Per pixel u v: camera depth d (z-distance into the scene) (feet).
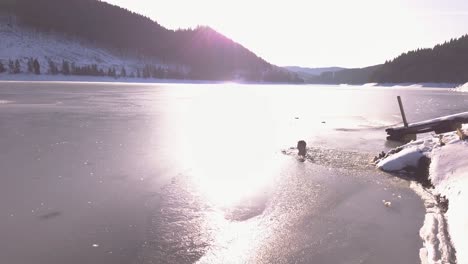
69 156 36.76
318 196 25.66
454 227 18.75
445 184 25.34
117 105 100.32
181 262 16.75
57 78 373.61
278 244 18.51
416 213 22.50
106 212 22.43
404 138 48.85
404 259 16.88
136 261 16.80
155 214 22.20
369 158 37.73
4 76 336.08
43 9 597.52
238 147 43.19
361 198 25.30
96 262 16.66
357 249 17.88
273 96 177.37
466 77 370.12
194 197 25.30
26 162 34.06
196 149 41.47
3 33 490.49
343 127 63.21
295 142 47.26
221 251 17.83
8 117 67.72
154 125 61.62
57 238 18.93
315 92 236.63
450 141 32.04
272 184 28.48
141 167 32.89
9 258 16.89
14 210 22.52
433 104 117.39
